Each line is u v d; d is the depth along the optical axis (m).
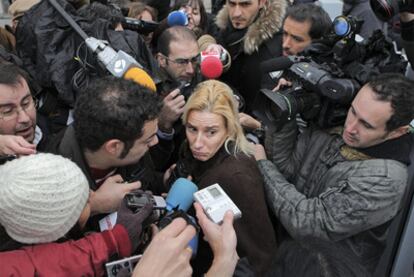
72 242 1.02
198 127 1.46
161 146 1.85
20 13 2.40
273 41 2.44
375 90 1.29
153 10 2.97
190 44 2.01
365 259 1.52
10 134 1.51
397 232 1.73
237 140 1.51
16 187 0.89
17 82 1.49
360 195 1.34
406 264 1.76
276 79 1.81
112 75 1.50
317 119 1.58
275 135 1.71
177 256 0.95
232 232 1.08
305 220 1.43
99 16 2.06
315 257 0.72
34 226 0.90
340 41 1.49
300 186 1.62
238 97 2.06
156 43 2.39
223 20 2.73
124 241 1.05
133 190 1.33
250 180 1.44
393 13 1.55
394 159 1.37
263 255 1.38
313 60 1.65
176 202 1.27
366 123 1.32
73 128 1.41
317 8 2.30
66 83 1.74
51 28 1.82
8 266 0.92
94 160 1.38
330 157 1.52
